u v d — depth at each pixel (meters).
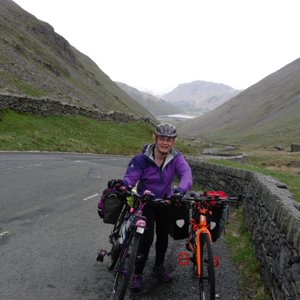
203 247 2.83
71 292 3.07
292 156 37.81
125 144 23.53
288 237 2.51
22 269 3.46
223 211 2.95
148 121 33.50
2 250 3.91
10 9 67.56
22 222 4.98
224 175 7.38
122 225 3.01
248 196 5.39
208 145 84.81
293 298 2.34
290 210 2.75
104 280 3.33
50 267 3.56
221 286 3.33
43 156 13.66
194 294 3.15
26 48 51.06
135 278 3.10
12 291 3.03
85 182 8.73
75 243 4.31
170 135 2.94
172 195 2.74
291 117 107.25
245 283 3.42
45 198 6.54
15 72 37.00
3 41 45.19
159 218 3.19
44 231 4.68
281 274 2.70
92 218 5.48
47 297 2.96
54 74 50.56
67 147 17.86
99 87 73.62
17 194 6.64
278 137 87.69
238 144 91.19
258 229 4.00
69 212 5.73
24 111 19.67
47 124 20.14
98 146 20.72
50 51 63.97
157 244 3.31
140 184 3.10
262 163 31.09
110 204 3.00
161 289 3.23
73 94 45.59
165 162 3.02
